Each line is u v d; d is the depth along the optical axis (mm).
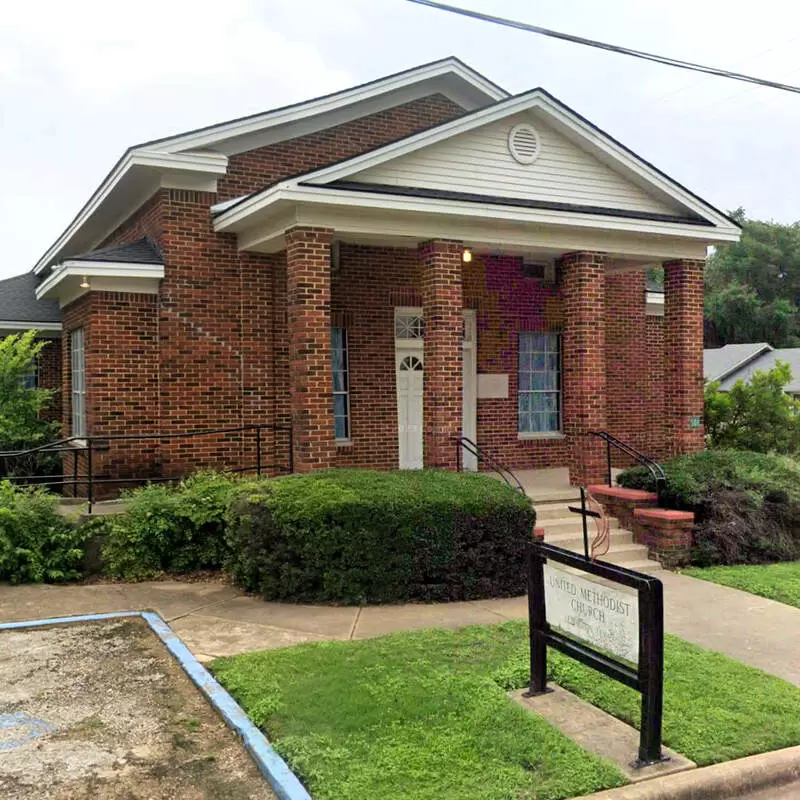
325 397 10656
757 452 14055
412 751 4969
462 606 8500
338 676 6191
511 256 15320
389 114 14297
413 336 14484
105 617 8008
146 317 12219
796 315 50188
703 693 6016
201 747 5164
